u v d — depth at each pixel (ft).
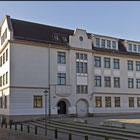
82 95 120.57
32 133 70.59
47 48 115.03
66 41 122.42
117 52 136.77
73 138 61.21
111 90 132.26
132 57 142.41
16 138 59.98
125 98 137.28
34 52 111.34
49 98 110.22
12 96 103.45
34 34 116.47
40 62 112.27
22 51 108.27
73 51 120.47
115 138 57.57
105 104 129.18
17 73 105.91
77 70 120.88
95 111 124.67
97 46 132.67
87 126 76.89
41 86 110.93
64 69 118.11
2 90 116.37
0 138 60.08
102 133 65.16
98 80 128.57
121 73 137.49
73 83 118.52
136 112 140.36
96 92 126.41
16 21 117.60
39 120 105.19
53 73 114.83
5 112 108.17
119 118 104.88
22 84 106.42
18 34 111.14
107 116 123.13
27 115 105.81
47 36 119.96
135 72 143.43
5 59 112.88
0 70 122.83
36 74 110.52
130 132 61.41
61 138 60.64
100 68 129.80
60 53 118.32
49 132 73.61
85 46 124.36
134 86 142.00
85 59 124.06
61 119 101.76
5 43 111.04
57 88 113.91
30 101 107.45
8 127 89.92
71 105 116.47
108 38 136.77
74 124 83.82
